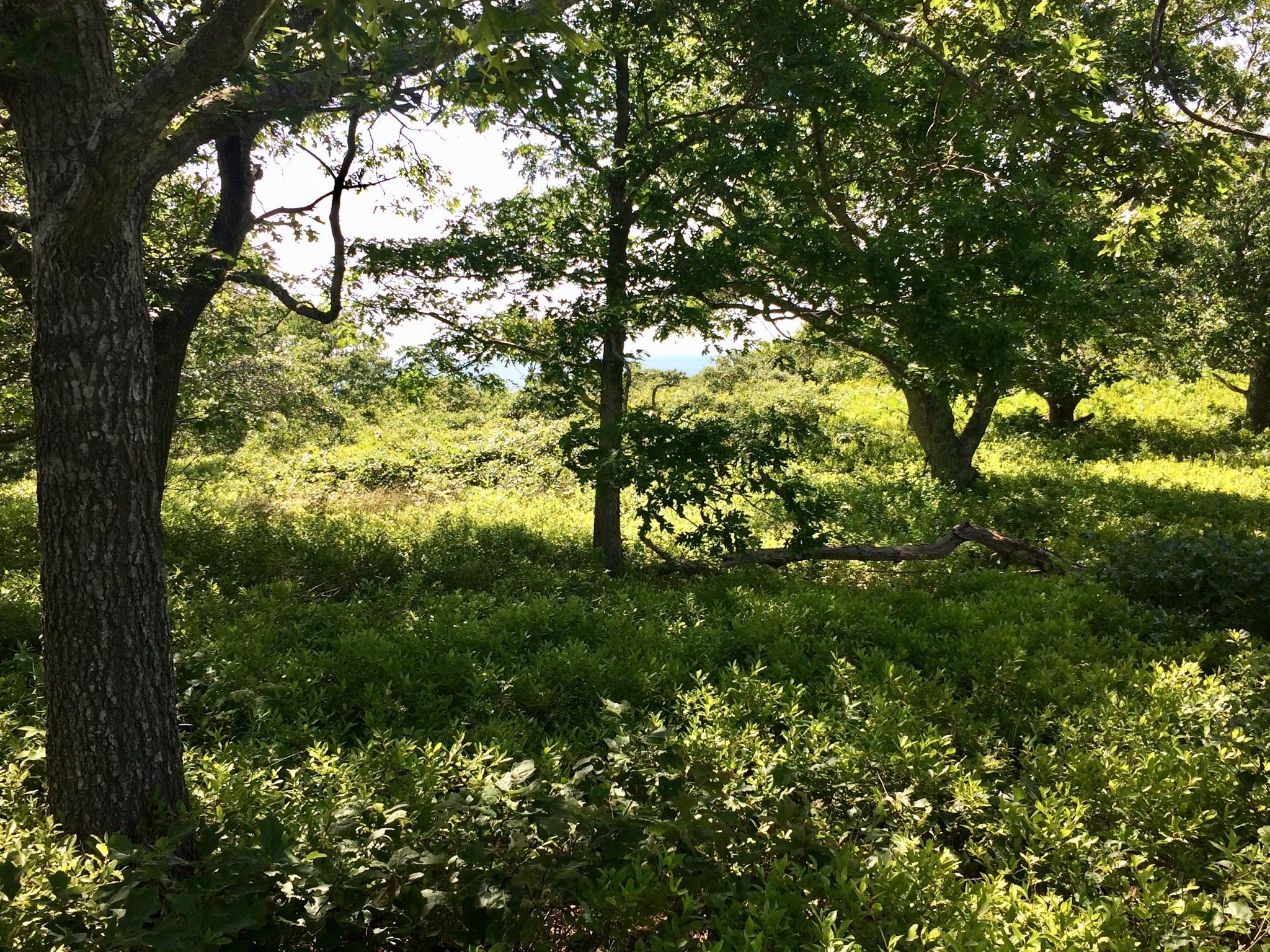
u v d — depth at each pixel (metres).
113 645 3.42
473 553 9.62
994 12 4.78
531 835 3.21
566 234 9.12
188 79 2.87
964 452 15.07
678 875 3.08
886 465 17.69
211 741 4.88
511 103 2.86
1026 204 8.82
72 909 2.71
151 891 2.61
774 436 8.91
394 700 5.34
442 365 9.71
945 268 8.66
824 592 7.74
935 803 3.99
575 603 7.17
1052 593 7.78
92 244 3.20
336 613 7.12
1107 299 12.30
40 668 5.32
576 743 4.58
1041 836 3.55
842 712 4.92
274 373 13.63
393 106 4.23
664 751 3.86
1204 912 2.98
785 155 9.20
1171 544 8.14
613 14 8.57
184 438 20.88
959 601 7.96
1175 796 3.84
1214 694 5.00
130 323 3.37
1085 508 12.57
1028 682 5.47
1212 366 20.14
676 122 10.06
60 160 3.18
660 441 8.53
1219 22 9.73
